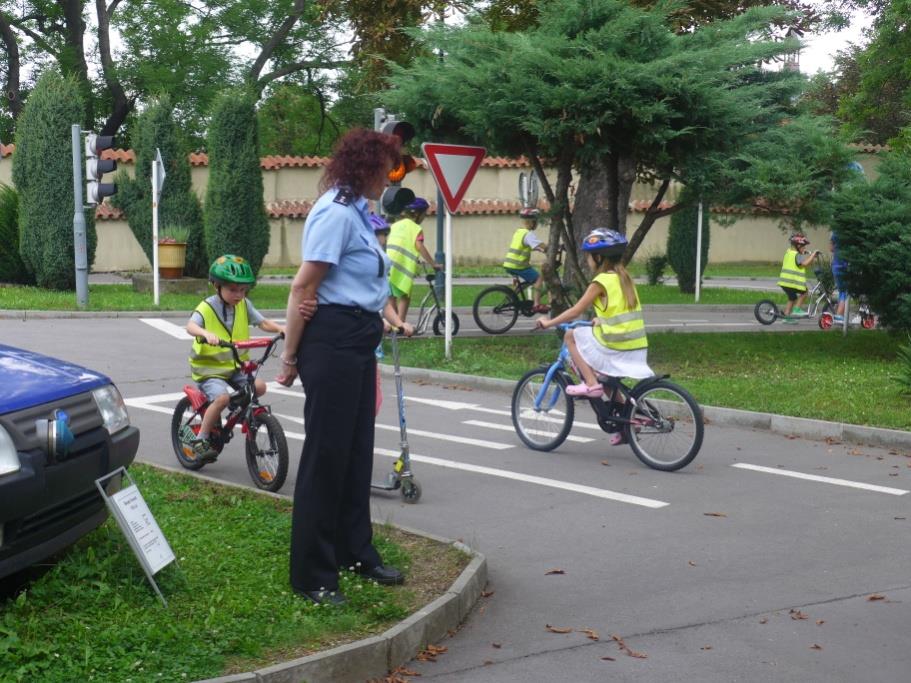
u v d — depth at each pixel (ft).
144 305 63.93
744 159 43.88
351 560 18.11
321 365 16.61
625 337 29.01
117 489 18.17
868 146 103.96
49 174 72.13
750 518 24.09
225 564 18.21
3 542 15.35
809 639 16.94
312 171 116.98
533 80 42.29
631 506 25.05
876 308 48.78
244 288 25.80
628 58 42.98
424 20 61.41
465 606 17.87
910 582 19.77
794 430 33.83
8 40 140.97
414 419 35.42
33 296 67.72
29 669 13.67
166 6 133.08
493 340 52.49
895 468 29.22
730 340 54.08
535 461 29.55
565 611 18.20
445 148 44.75
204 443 26.30
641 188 125.39
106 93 143.74
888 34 94.32
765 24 46.42
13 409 15.81
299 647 15.08
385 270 17.15
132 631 14.94
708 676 15.49
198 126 133.90
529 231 57.62
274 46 138.31
